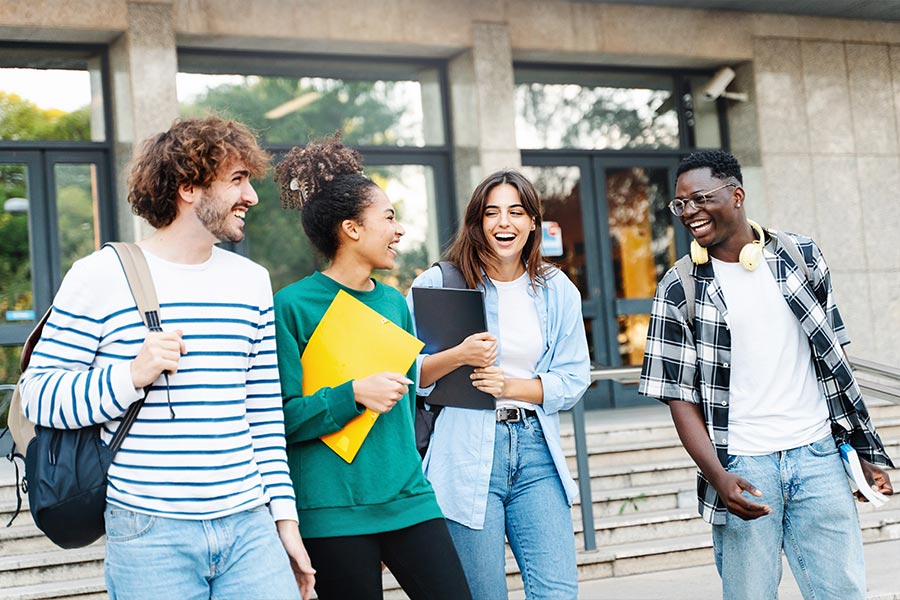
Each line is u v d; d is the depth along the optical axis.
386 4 8.70
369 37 8.62
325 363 2.89
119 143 8.03
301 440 2.83
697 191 3.20
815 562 3.21
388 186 9.13
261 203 8.69
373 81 9.10
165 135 2.53
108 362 2.42
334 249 2.99
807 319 3.20
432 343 3.25
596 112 9.97
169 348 2.34
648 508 6.46
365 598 2.80
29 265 7.99
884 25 10.51
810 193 10.15
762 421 3.19
